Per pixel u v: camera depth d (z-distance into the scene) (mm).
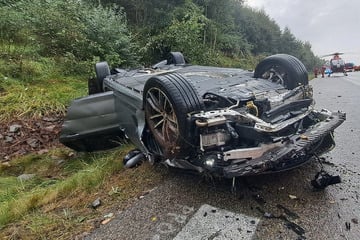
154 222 2588
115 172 3643
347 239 2213
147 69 4918
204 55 11133
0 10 7918
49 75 7230
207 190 2990
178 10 11945
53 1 8562
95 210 2887
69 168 4375
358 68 23578
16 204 3076
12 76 6734
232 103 2922
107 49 8625
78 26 8391
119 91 3945
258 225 2434
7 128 5211
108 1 11375
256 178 3113
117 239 2422
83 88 6969
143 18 12289
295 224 2414
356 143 4023
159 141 3043
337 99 7242
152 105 3031
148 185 3229
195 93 2705
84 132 4113
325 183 2748
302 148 2518
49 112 5773
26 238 2531
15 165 4469
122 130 4055
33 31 8023
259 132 2551
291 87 3586
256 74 3963
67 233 2562
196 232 2412
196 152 2719
